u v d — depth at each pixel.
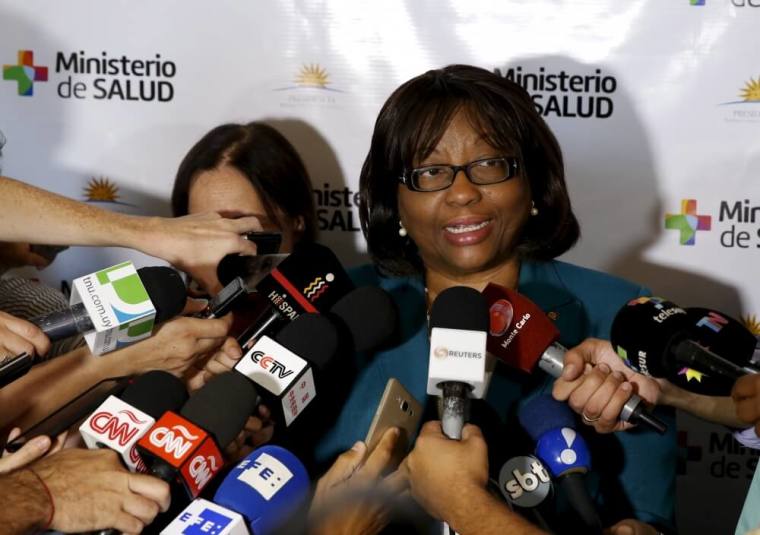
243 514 1.91
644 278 3.57
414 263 2.76
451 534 2.11
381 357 2.66
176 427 1.93
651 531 2.29
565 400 2.24
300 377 2.12
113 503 1.90
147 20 3.53
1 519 1.83
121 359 2.41
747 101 3.47
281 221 3.20
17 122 3.57
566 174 3.54
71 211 2.51
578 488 2.20
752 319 3.55
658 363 2.05
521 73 3.51
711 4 3.44
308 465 2.59
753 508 1.86
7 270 3.23
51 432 2.33
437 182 2.50
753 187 3.50
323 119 3.56
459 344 1.97
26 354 2.01
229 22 3.53
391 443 2.17
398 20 3.52
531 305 2.32
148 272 2.18
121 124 3.57
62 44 3.54
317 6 3.52
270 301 2.49
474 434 1.97
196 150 3.24
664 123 3.50
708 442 3.63
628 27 3.47
